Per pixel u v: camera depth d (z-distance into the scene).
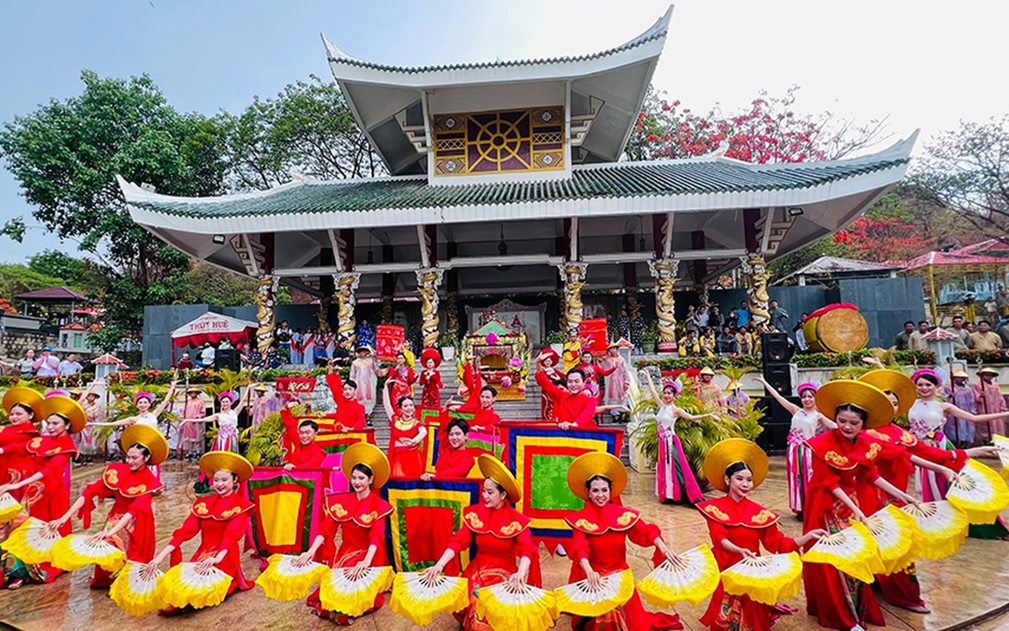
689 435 7.43
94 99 23.45
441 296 22.16
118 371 14.84
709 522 3.54
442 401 13.28
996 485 3.64
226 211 14.77
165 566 5.02
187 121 25.72
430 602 3.27
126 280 24.62
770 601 3.02
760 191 13.45
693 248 19.33
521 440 5.45
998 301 21.31
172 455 12.02
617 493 3.63
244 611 4.14
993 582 4.34
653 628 3.62
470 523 3.62
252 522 5.12
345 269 16.17
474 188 16.58
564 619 3.92
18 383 13.41
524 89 16.56
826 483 3.80
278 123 26.30
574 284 15.72
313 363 16.92
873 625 3.62
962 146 27.27
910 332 13.79
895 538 3.37
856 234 28.11
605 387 11.55
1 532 4.79
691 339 15.59
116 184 22.89
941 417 5.45
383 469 4.07
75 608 4.29
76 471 10.58
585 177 17.05
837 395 3.80
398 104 17.38
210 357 16.66
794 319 19.28
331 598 3.56
